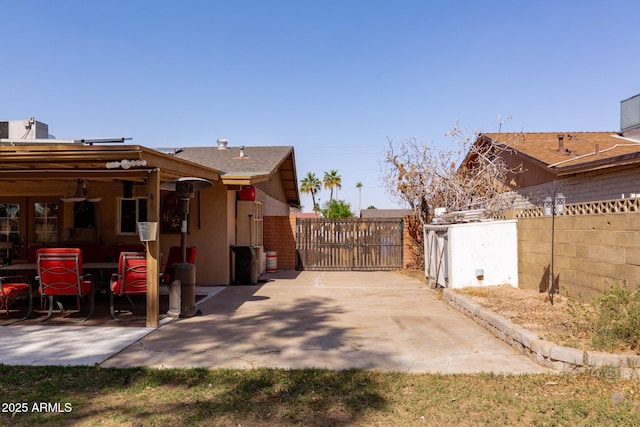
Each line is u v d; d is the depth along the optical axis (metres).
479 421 4.19
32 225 12.70
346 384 5.01
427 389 4.88
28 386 4.97
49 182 12.62
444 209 13.80
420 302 10.05
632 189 11.05
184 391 4.83
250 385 4.96
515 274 10.22
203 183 8.61
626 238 6.82
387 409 4.42
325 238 16.77
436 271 11.62
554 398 4.65
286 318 8.35
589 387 4.88
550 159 13.91
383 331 7.37
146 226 7.51
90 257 11.26
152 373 5.34
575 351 5.31
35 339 6.84
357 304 9.80
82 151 6.75
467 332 7.29
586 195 12.82
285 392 4.81
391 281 13.70
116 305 9.73
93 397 4.68
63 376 5.26
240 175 11.82
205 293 11.23
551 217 8.92
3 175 8.14
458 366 5.62
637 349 5.30
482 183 15.76
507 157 17.64
